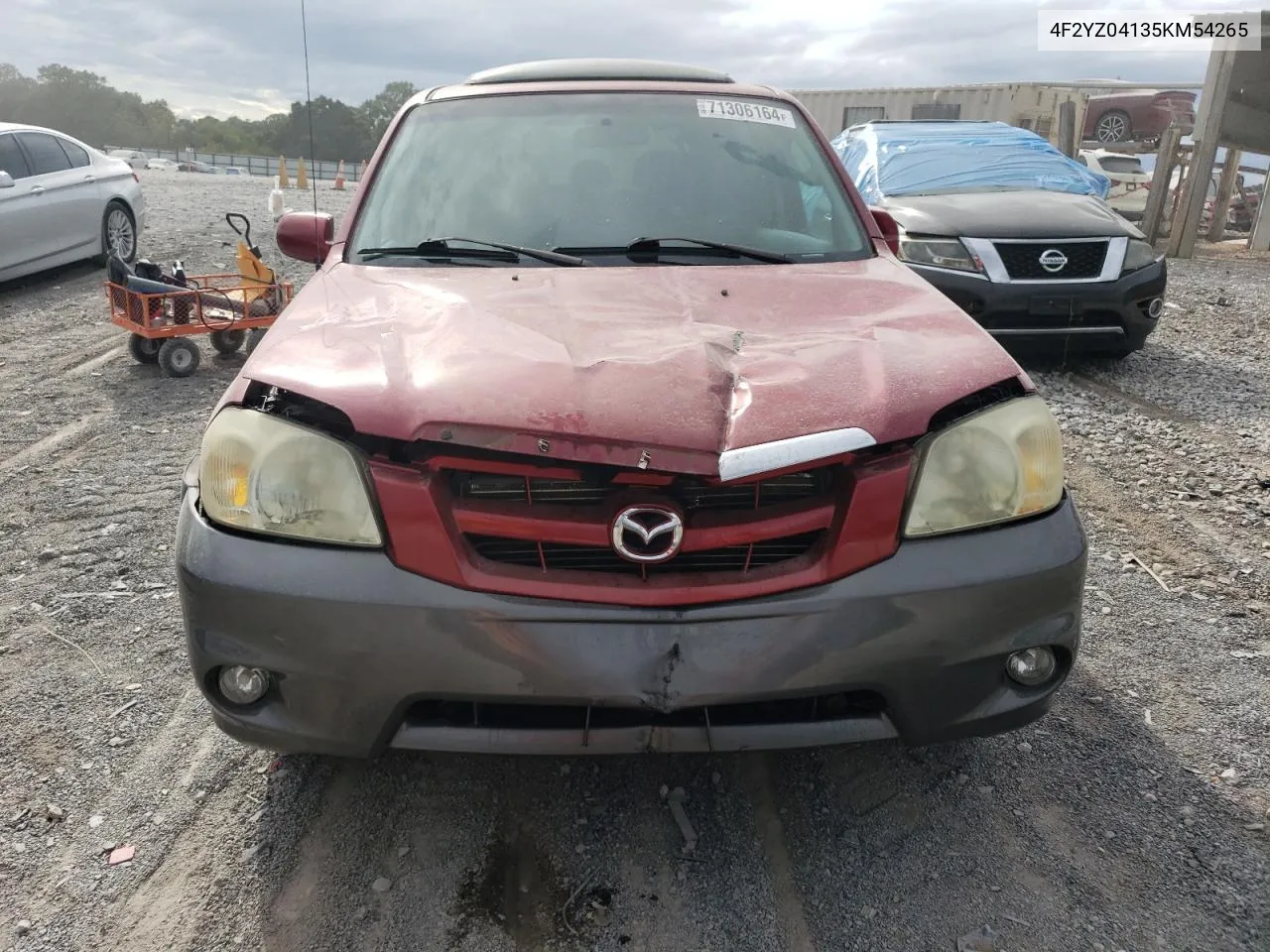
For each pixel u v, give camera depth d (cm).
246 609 178
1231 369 634
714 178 293
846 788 229
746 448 170
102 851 208
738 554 181
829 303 232
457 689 176
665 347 197
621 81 330
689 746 181
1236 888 199
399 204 287
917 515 182
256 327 637
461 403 176
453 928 189
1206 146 1201
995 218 600
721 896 197
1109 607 314
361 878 201
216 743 245
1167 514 391
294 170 4659
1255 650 289
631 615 175
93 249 913
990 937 187
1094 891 198
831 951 184
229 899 195
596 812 221
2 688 267
